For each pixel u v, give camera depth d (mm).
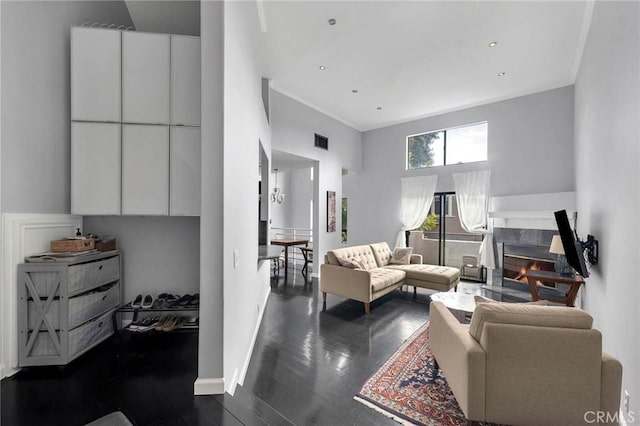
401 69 4227
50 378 1849
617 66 2113
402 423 1785
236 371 2104
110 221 2561
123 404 1611
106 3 2541
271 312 3861
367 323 3477
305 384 2191
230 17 1943
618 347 1998
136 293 2617
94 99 2086
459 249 5902
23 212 1923
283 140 5055
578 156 3961
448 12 3020
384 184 6871
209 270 1780
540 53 3754
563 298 4129
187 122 2182
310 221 9922
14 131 1866
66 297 1932
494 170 5332
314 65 4125
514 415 1612
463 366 1692
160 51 2158
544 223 4488
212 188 1799
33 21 1968
